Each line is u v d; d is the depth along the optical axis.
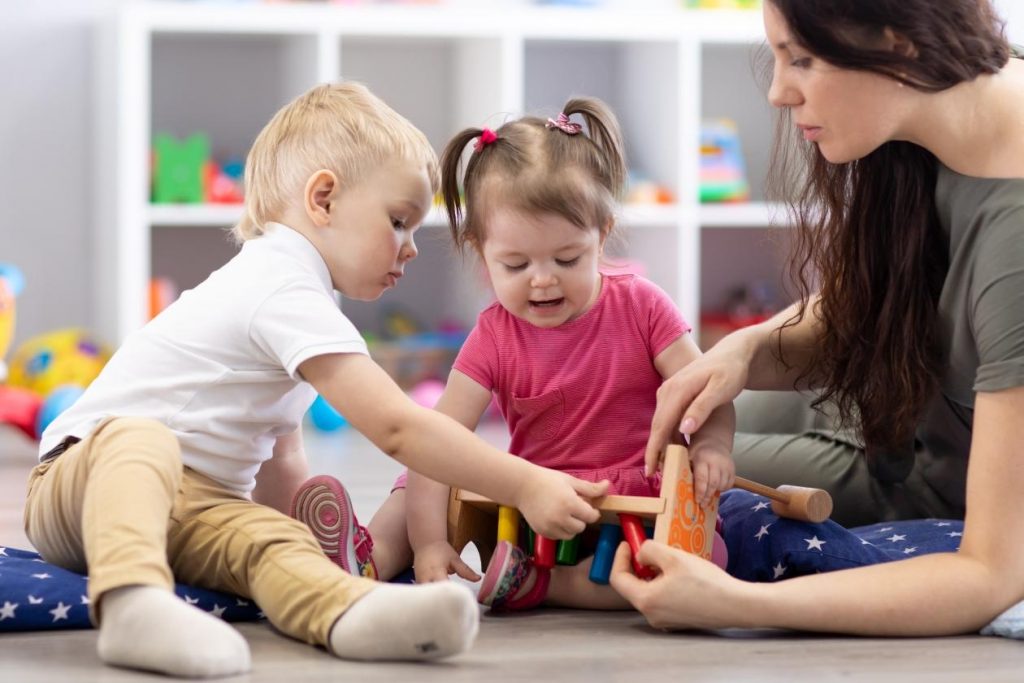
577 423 1.68
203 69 4.13
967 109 1.50
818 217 1.70
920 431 1.83
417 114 4.34
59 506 1.44
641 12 3.96
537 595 1.56
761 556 1.59
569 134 1.67
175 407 1.51
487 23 3.86
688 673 1.25
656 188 4.09
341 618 1.28
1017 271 1.45
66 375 3.45
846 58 1.39
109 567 1.23
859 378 1.69
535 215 1.61
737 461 1.99
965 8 1.46
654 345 1.69
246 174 1.69
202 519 1.46
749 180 4.57
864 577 1.40
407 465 1.47
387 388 1.46
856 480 1.92
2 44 3.93
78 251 4.02
